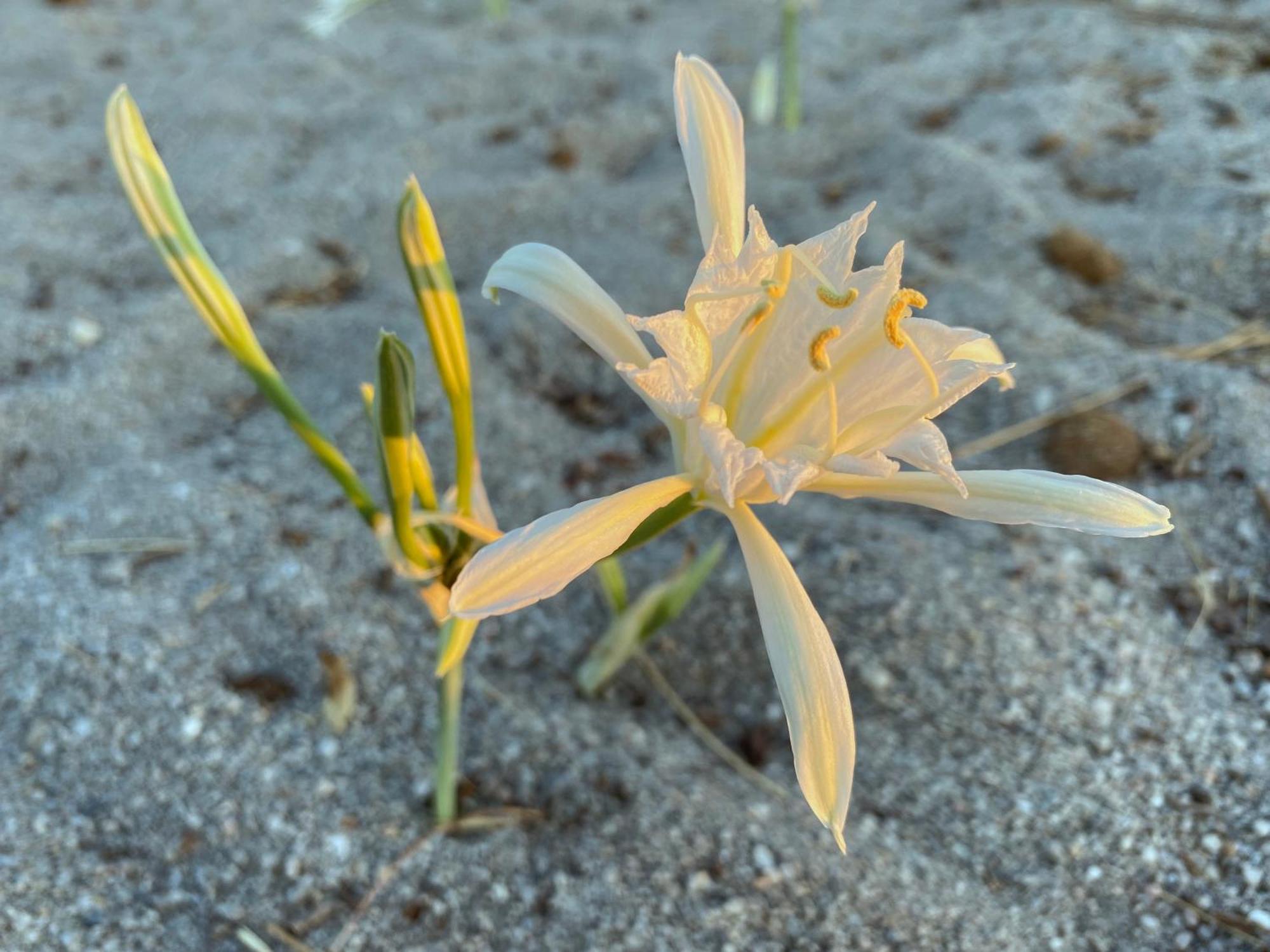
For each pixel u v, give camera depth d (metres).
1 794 0.16
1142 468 0.21
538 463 0.23
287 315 0.27
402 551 0.12
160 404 0.24
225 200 0.31
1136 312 0.26
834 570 0.20
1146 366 0.23
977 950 0.15
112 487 0.22
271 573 0.20
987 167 0.31
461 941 0.15
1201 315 0.25
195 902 0.15
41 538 0.20
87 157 0.34
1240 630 0.18
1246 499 0.20
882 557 0.20
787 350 0.11
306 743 0.17
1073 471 0.21
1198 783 0.16
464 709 0.18
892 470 0.10
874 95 0.36
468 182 0.33
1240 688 0.18
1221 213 0.27
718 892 0.15
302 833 0.16
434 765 0.17
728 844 0.16
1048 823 0.16
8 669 0.18
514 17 0.45
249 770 0.17
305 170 0.34
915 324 0.11
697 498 0.12
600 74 0.40
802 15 0.44
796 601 0.11
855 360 0.11
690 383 0.11
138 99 0.38
